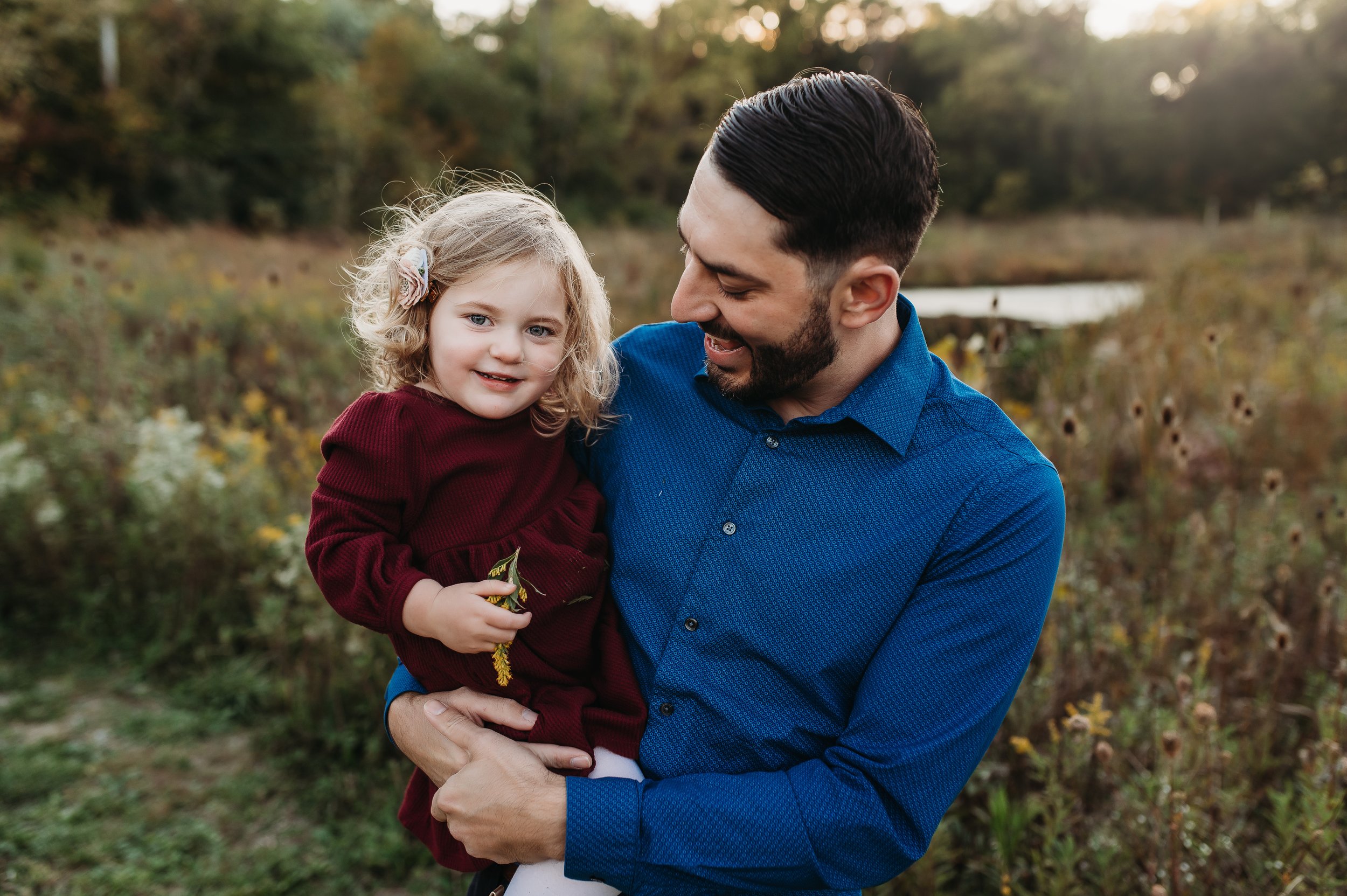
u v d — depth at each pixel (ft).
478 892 4.32
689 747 3.96
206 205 61.26
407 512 4.17
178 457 12.69
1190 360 15.87
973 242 58.70
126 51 68.23
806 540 3.89
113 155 59.52
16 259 29.25
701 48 143.13
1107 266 47.03
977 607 3.69
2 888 8.25
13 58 56.34
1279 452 13.67
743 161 3.45
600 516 4.45
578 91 110.52
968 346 10.43
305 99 74.74
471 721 4.10
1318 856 5.67
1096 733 6.61
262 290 24.26
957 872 7.22
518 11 123.13
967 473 3.79
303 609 10.78
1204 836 6.17
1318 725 7.17
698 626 3.99
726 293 3.64
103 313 18.80
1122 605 9.22
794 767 3.76
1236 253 43.11
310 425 15.57
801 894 3.94
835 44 147.02
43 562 12.91
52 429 14.46
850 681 3.91
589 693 4.22
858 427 3.91
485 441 4.25
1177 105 141.08
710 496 4.12
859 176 3.39
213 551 12.27
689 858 3.63
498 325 4.13
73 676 11.60
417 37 93.56
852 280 3.57
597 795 3.71
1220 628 8.68
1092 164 137.28
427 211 4.59
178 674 11.55
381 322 4.36
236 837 9.04
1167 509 10.86
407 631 4.10
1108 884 6.06
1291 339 19.65
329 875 8.56
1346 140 130.93
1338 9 135.03
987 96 134.92
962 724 3.63
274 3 76.18
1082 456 12.07
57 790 9.59
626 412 4.56
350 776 9.45
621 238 50.57
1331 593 8.04
